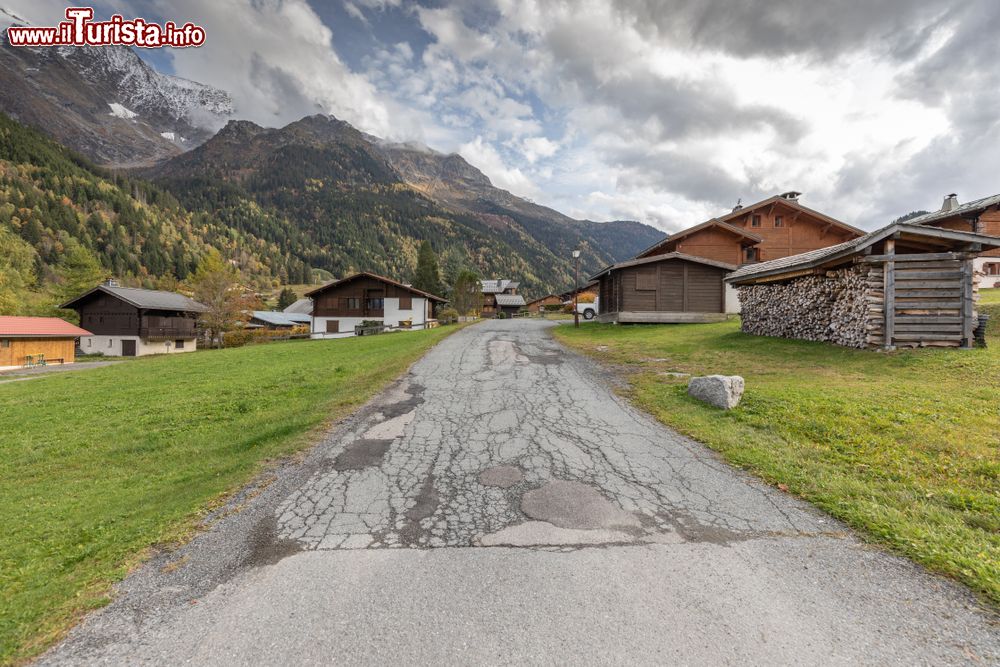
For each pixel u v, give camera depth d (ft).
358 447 17.75
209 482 15.28
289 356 52.37
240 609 8.24
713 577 8.95
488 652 7.04
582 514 11.91
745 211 86.94
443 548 10.28
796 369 28.12
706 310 65.57
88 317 121.60
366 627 7.66
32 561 10.71
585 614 7.89
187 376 40.57
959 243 29.96
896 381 23.27
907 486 12.59
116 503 14.74
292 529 11.35
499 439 18.43
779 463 14.70
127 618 8.12
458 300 187.52
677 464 15.37
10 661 7.19
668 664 6.75
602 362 35.78
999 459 13.65
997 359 24.99
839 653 6.93
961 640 7.14
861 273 31.73
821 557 9.59
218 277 124.57
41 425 26.27
